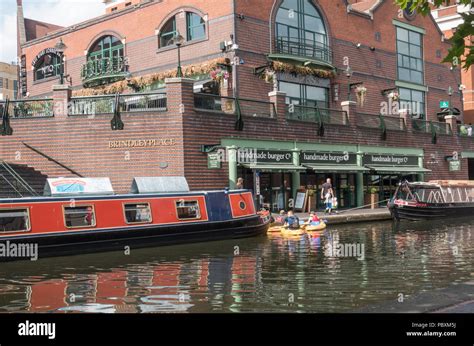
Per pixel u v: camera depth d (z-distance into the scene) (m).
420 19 36.25
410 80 35.31
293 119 25.28
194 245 16.39
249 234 18.14
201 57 26.89
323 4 29.92
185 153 21.12
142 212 15.98
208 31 26.66
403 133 30.98
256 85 26.39
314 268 12.09
